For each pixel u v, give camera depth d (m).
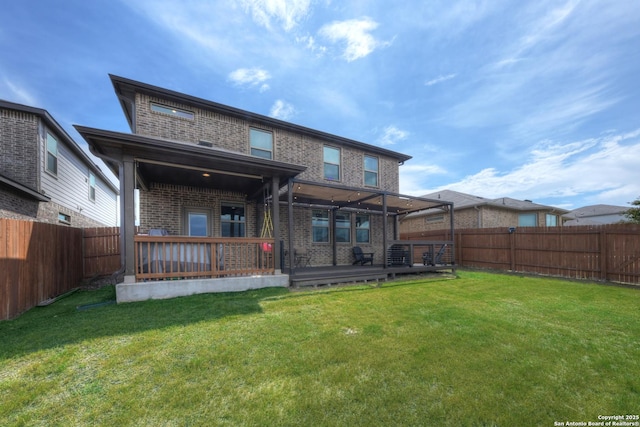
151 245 5.63
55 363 2.81
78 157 11.19
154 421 2.04
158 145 5.04
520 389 2.45
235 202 8.59
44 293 5.44
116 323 3.88
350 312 4.57
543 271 9.53
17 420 2.05
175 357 2.94
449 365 2.83
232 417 2.08
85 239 7.41
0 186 6.58
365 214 11.40
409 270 8.48
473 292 6.30
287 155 9.36
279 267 6.62
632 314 4.58
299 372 2.68
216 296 5.45
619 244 7.93
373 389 2.42
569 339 3.50
